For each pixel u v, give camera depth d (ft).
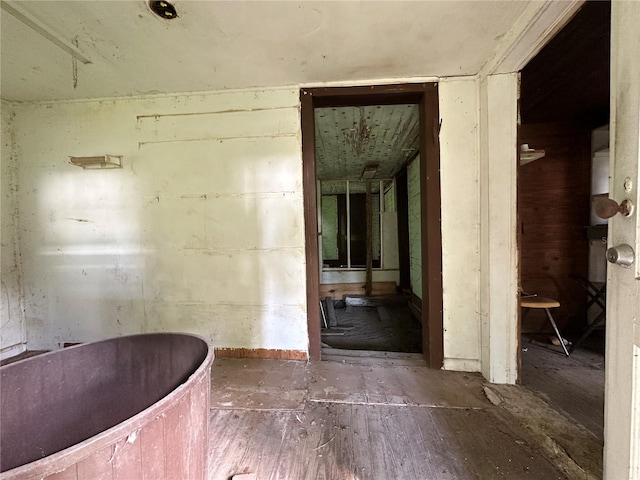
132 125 7.81
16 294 8.21
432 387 6.22
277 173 7.53
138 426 2.30
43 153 8.08
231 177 7.64
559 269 9.58
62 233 8.14
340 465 4.17
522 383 6.42
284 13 4.76
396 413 5.34
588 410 5.44
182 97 7.66
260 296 7.71
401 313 15.30
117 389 4.00
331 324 13.65
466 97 6.82
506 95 6.06
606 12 4.83
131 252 7.98
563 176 9.53
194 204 7.77
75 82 7.02
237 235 7.70
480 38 5.43
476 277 6.89
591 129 9.36
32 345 8.36
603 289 9.12
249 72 6.66
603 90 7.55
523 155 7.14
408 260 17.40
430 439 4.67
